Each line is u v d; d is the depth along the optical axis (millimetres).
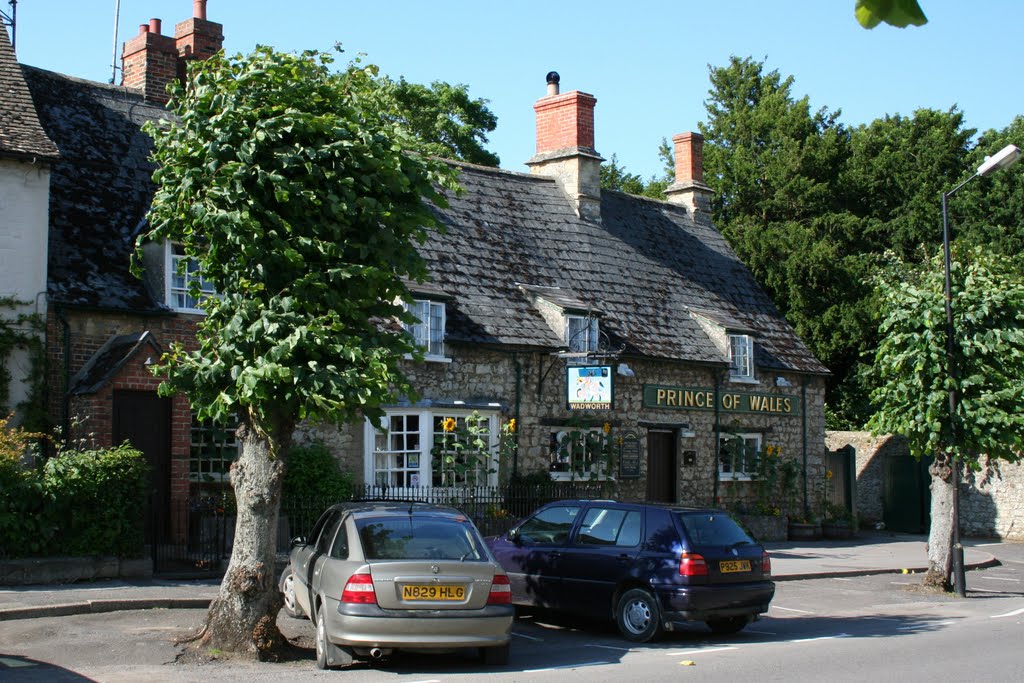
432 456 20594
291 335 10516
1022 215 38219
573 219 26594
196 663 10438
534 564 14164
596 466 23594
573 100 27203
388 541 10727
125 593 13625
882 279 20422
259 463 11211
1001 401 18578
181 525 17125
